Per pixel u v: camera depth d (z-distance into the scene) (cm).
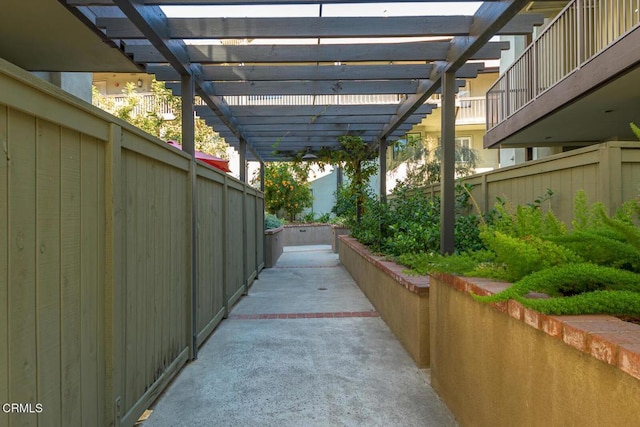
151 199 279
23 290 147
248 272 698
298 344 401
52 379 164
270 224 1146
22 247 146
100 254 207
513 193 427
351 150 910
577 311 149
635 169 283
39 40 379
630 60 448
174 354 324
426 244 466
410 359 358
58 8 317
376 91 527
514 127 767
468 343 232
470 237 457
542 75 702
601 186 288
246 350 386
